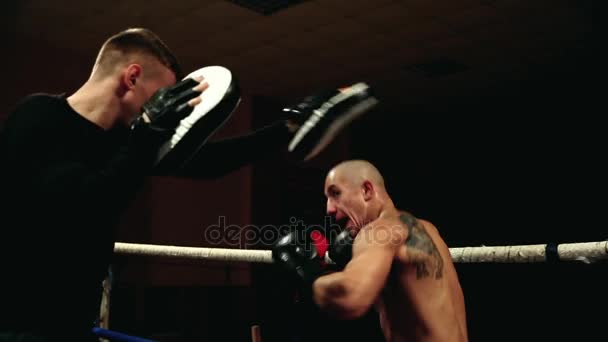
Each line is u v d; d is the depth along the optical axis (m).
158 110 0.88
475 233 9.04
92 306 1.02
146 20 5.39
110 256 1.03
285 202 7.63
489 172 8.98
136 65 1.04
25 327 0.90
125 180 0.85
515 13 5.48
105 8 5.08
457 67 6.92
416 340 1.37
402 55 6.48
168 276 6.53
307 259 1.39
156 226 6.53
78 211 0.86
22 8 5.03
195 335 6.39
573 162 8.09
